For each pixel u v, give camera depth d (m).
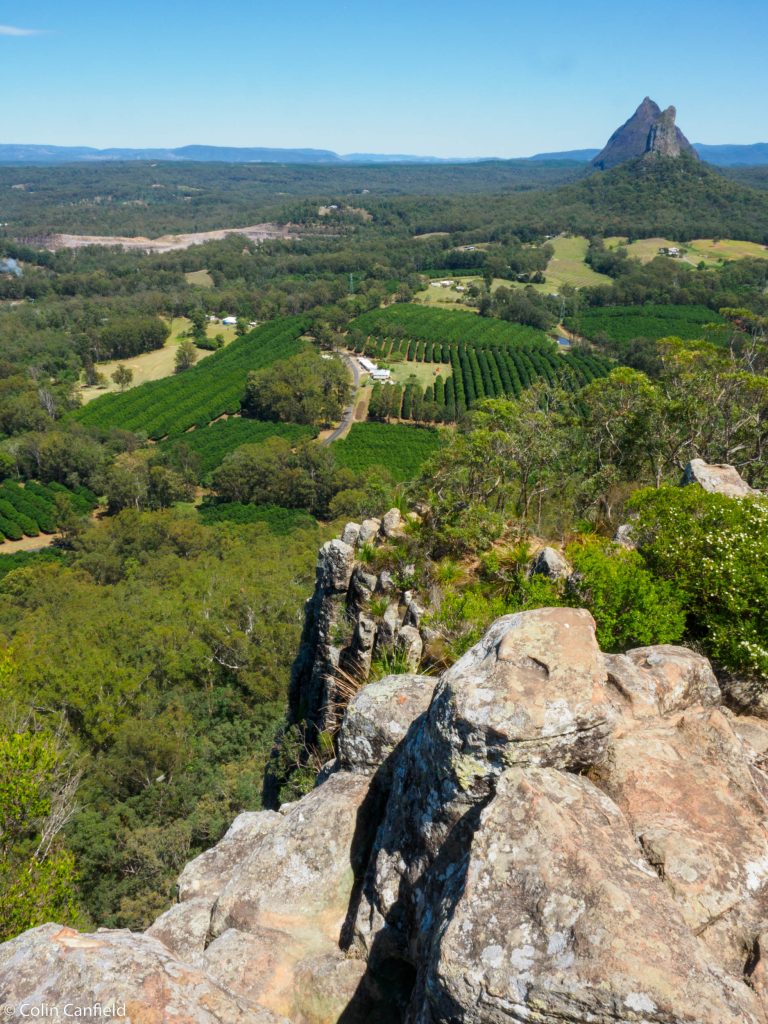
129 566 78.88
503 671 6.54
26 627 54.59
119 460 118.31
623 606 11.63
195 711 40.03
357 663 18.06
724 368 32.28
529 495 29.28
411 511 23.38
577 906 4.87
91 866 27.55
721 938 5.26
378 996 6.26
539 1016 4.52
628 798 6.36
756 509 12.82
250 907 7.29
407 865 6.62
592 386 32.91
